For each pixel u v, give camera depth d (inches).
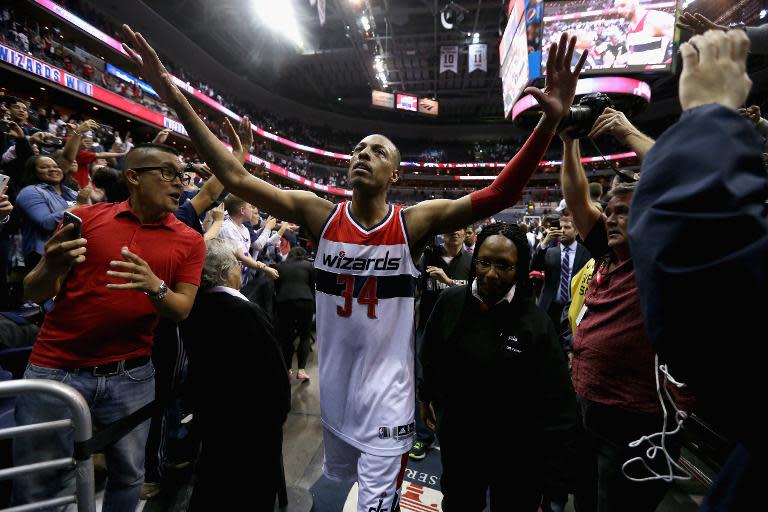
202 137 59.7
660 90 1021.8
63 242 53.2
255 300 149.8
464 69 1008.2
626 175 63.1
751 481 23.6
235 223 152.9
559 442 58.1
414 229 57.4
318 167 1334.9
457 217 56.1
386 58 954.7
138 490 68.9
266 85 1127.0
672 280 20.1
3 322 94.0
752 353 19.2
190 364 67.8
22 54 422.6
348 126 1412.4
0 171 124.6
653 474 55.0
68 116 558.6
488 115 1418.6
